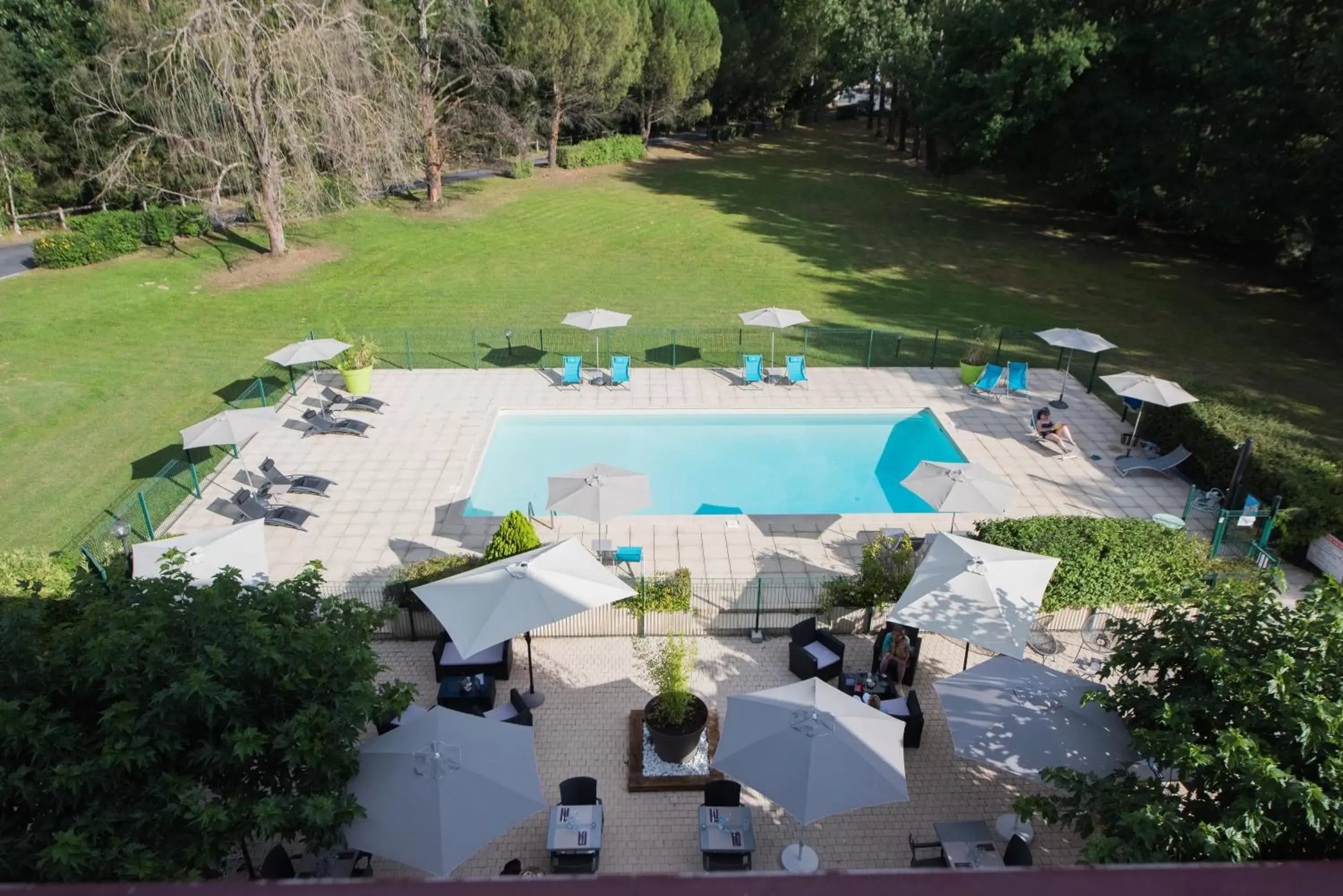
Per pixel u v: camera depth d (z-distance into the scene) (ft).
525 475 65.67
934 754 40.24
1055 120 121.29
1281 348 87.10
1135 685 32.07
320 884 4.05
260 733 27.55
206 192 116.26
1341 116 86.17
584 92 163.63
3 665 26.73
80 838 22.54
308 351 69.72
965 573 41.75
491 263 115.14
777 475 66.39
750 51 207.00
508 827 30.19
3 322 88.43
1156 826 25.25
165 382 76.89
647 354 85.71
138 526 55.36
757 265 116.37
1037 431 67.67
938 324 93.81
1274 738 26.43
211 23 93.45
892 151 211.41
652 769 38.63
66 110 119.14
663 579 48.26
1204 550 48.42
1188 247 124.67
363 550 54.13
